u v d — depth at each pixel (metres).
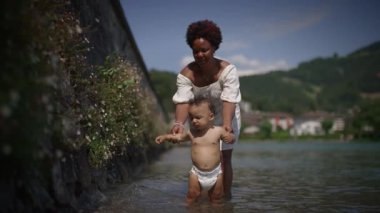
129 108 5.92
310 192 4.84
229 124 4.23
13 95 1.96
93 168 4.37
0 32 2.17
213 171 4.03
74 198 3.32
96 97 4.91
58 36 3.32
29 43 2.55
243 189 5.09
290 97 153.50
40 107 2.54
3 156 2.09
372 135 62.34
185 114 4.46
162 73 82.62
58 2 3.61
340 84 157.00
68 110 3.47
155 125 12.37
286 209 3.73
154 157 11.91
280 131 79.25
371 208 3.80
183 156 13.38
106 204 3.83
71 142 3.24
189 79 4.45
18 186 2.36
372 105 64.38
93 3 6.43
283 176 6.76
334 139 64.19
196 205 3.88
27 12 2.51
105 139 4.77
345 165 9.33
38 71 2.65
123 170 5.97
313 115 90.19
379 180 6.15
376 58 192.62
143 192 4.64
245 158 12.65
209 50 4.17
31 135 2.34
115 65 6.11
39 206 2.55
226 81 4.38
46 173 2.72
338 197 4.45
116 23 8.85
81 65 4.41
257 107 113.19
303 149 22.69
